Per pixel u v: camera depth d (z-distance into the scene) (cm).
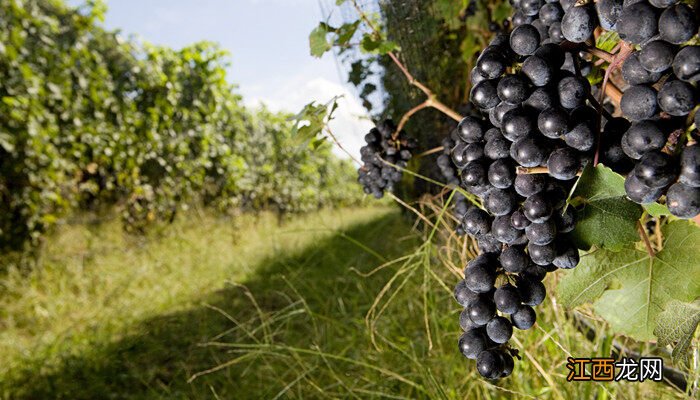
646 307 101
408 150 174
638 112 66
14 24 541
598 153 77
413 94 242
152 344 369
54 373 341
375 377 221
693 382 127
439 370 205
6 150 525
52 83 610
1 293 479
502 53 78
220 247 747
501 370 81
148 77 782
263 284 481
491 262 85
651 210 82
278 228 1034
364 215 988
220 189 955
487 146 82
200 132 877
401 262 363
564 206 80
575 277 104
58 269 547
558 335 167
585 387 145
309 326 320
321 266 480
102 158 697
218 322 399
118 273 571
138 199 739
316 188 1423
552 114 71
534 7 86
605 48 100
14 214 536
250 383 274
